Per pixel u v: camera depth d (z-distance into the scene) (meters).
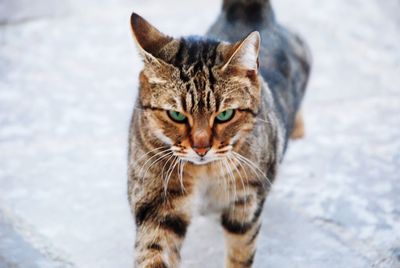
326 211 5.32
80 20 8.63
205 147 3.96
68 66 7.56
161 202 4.18
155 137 4.07
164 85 3.95
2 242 4.95
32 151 6.06
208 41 4.20
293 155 6.07
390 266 4.75
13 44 7.99
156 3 9.12
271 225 5.18
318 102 6.91
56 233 5.07
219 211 4.52
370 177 5.75
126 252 4.90
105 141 6.23
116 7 9.02
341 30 8.38
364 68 7.56
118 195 5.52
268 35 5.42
